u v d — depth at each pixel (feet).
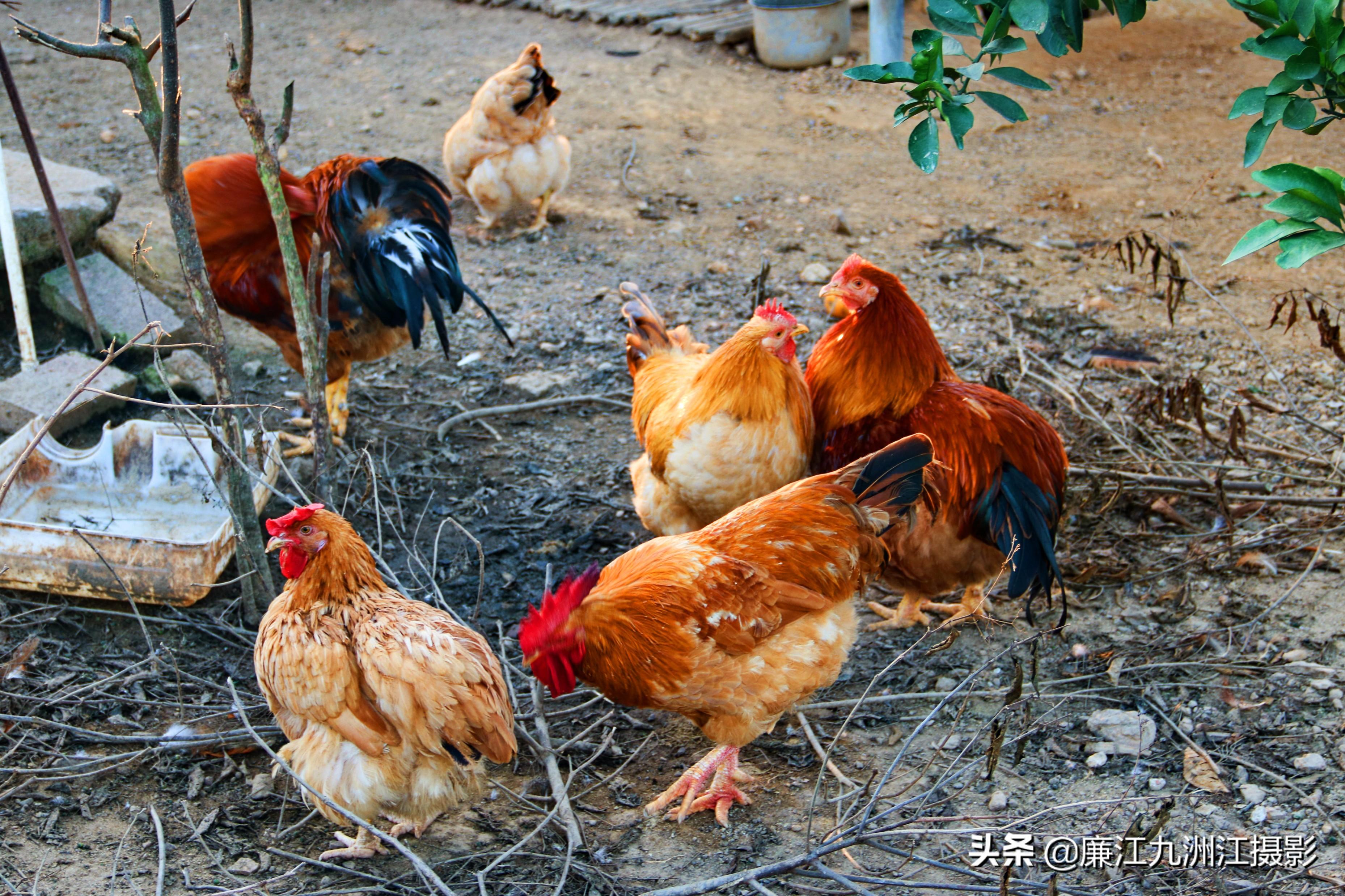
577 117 37.55
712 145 35.91
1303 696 14.79
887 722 14.97
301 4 49.19
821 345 16.74
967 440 14.92
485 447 21.67
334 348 20.40
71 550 15.79
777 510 13.42
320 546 11.84
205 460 16.55
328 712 11.56
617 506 19.89
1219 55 42.63
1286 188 11.07
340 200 19.34
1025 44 10.98
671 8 45.60
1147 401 21.56
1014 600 17.44
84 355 21.98
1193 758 13.91
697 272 28.17
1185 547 18.07
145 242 24.98
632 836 13.10
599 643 12.41
